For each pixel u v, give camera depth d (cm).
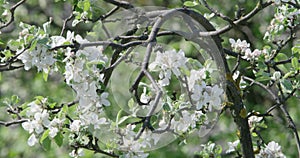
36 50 168
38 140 174
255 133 207
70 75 164
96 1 193
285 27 197
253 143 204
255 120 204
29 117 174
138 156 170
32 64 169
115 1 184
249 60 192
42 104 174
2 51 180
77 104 174
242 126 187
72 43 167
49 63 168
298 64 190
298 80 197
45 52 168
